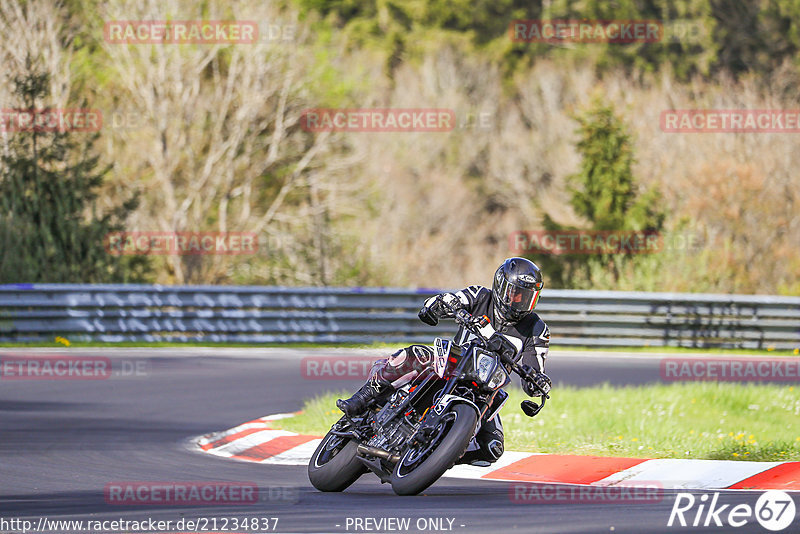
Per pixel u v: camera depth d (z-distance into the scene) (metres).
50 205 91.62
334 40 157.88
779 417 44.72
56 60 108.81
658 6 166.12
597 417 41.28
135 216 116.38
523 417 41.62
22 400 48.12
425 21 166.12
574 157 139.88
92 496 27.02
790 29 162.62
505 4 168.38
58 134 94.56
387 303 76.56
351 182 132.50
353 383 56.00
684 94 146.38
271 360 65.69
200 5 120.38
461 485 30.11
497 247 145.62
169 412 45.78
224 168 120.69
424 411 27.25
